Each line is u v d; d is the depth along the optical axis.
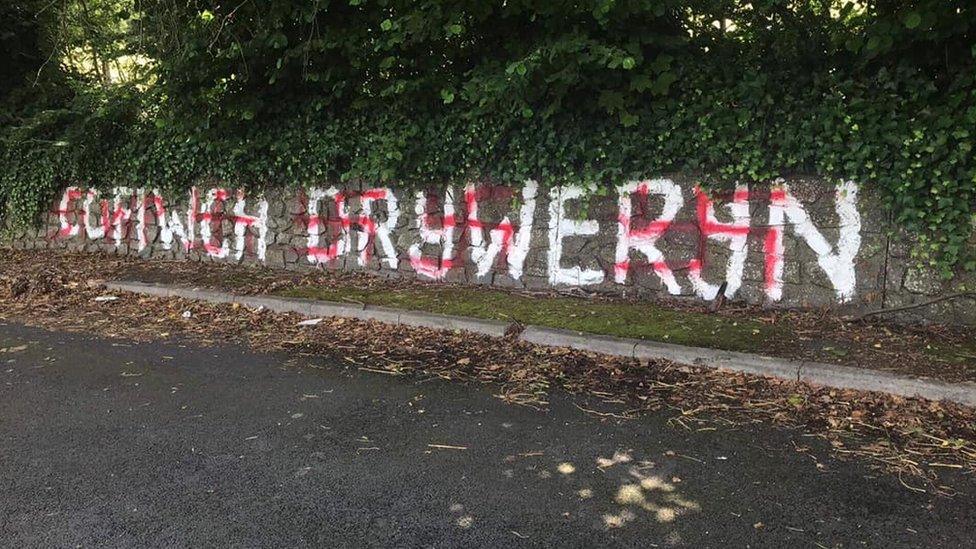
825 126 5.88
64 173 10.40
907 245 5.91
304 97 8.35
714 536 3.00
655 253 6.92
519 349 5.70
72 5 10.08
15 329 6.45
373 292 7.48
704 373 5.06
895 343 5.34
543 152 7.10
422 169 7.75
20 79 10.86
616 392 4.74
